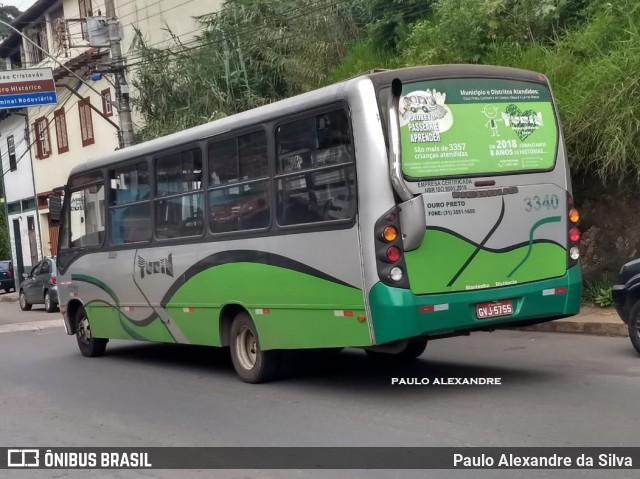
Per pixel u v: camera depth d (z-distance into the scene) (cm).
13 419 838
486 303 759
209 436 707
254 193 874
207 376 1020
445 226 739
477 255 755
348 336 761
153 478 597
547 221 795
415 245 723
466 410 720
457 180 749
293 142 819
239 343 935
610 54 1220
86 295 1255
